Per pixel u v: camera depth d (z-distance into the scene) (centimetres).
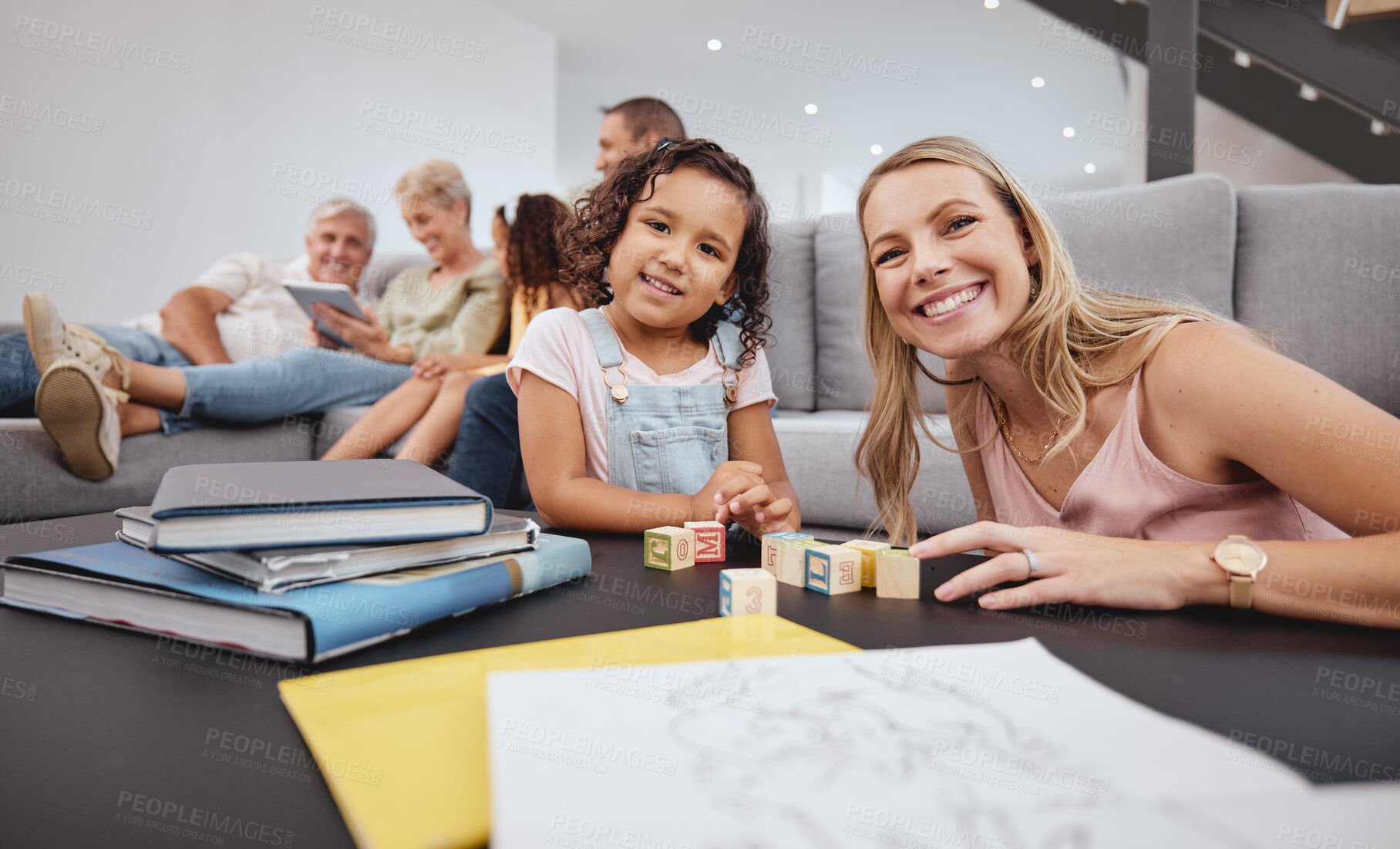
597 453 111
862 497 165
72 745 32
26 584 52
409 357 227
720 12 479
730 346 121
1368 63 256
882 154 787
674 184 101
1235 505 81
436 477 58
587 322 113
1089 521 89
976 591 58
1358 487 61
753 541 87
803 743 26
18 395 170
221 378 189
